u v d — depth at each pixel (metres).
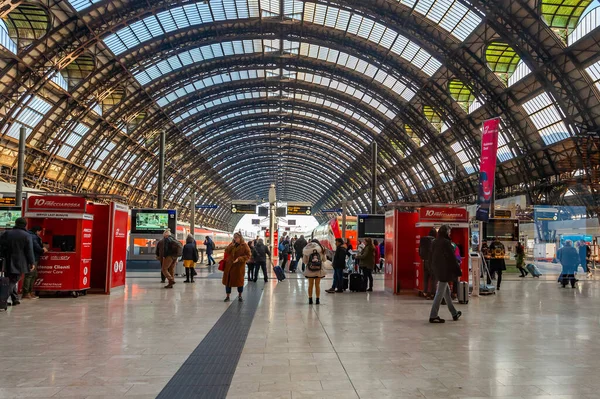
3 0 24.98
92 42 33.50
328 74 48.25
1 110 33.88
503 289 17.25
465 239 15.02
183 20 37.50
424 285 13.78
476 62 35.38
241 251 12.62
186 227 39.41
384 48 40.19
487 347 7.02
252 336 7.77
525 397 4.71
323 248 12.40
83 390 4.86
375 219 28.81
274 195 37.16
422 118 48.66
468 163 47.59
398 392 4.84
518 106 35.59
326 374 5.50
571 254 18.08
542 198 37.94
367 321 9.45
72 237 13.95
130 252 26.64
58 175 44.78
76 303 11.88
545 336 7.91
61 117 39.16
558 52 28.84
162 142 26.56
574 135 32.09
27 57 32.50
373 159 29.11
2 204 24.11
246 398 4.64
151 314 10.12
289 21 38.84
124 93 45.47
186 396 4.70
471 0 29.11
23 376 5.34
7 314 9.96
